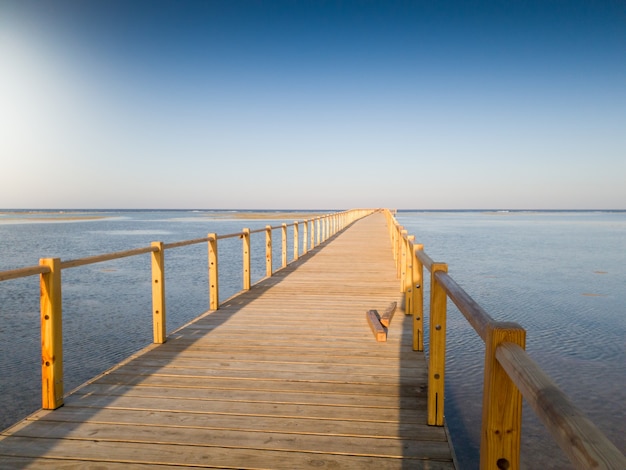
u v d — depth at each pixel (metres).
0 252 23.86
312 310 6.60
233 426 3.05
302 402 3.45
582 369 6.55
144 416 3.19
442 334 3.05
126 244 29.03
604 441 0.81
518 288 13.47
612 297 12.14
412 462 2.62
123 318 9.52
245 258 8.15
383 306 6.86
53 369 3.28
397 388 3.73
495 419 1.47
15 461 2.60
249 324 5.80
